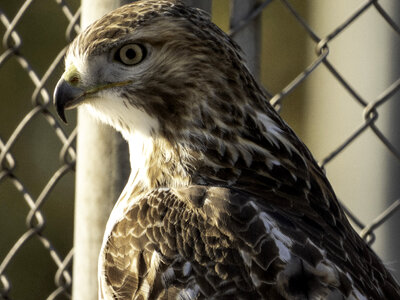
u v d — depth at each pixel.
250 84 8.44
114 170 8.75
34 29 18.69
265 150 8.30
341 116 11.98
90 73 8.42
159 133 8.43
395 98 10.90
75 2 18.25
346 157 11.66
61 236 18.61
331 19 11.63
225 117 8.30
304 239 7.35
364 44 11.15
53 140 18.77
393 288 7.72
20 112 19.00
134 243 7.79
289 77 15.50
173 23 8.32
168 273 7.48
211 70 8.31
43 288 18.48
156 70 8.36
